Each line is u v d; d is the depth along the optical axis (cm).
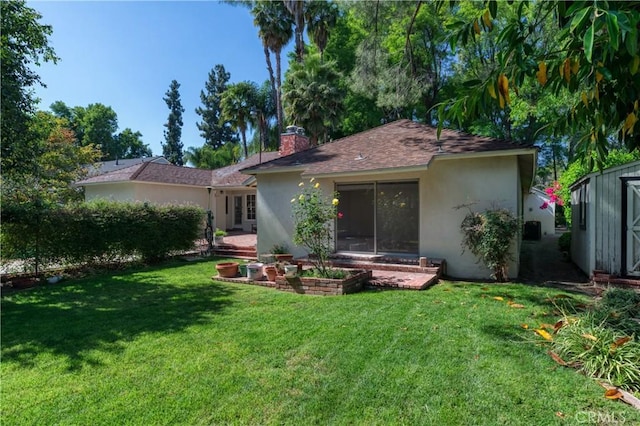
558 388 347
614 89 295
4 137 883
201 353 454
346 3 1145
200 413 323
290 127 1684
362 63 1063
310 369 402
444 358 420
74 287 883
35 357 455
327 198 1020
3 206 923
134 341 502
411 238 1009
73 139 2408
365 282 827
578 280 883
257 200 1290
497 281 875
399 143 1118
